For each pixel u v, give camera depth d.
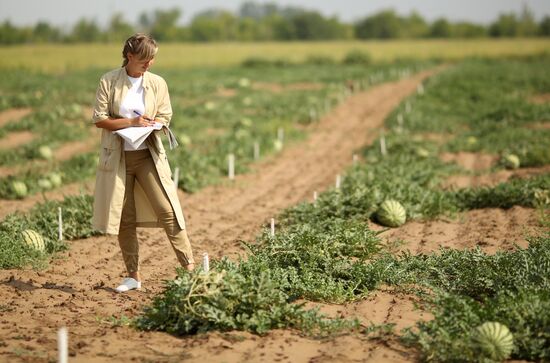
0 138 24.14
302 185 17.81
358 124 29.86
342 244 9.85
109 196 7.99
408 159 19.89
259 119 29.61
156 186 8.10
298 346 6.79
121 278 9.56
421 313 7.83
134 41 7.88
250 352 6.61
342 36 136.62
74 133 24.70
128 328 7.30
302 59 69.25
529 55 68.44
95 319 7.61
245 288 7.29
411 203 13.48
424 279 8.95
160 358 6.41
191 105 32.50
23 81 40.59
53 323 7.51
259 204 15.37
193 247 11.38
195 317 7.16
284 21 136.25
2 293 8.60
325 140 26.22
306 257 9.23
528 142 21.67
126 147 7.98
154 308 7.45
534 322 6.79
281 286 7.91
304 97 36.75
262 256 9.20
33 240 10.50
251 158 21.39
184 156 19.36
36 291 8.74
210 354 6.51
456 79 40.75
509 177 17.42
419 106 31.77
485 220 12.95
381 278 8.88
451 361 6.36
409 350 6.71
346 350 6.65
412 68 56.00
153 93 8.15
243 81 41.41
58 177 16.86
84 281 9.38
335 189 13.91
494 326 6.41
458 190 14.99
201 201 15.55
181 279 7.37
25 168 19.41
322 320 7.34
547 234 11.55
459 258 9.32
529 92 35.56
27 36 116.25
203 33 128.50
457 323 6.72
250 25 136.12
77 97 32.84
